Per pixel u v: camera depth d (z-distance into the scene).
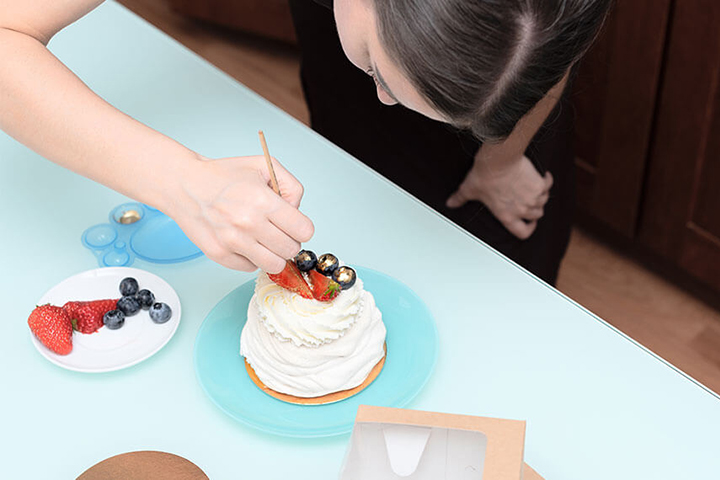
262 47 2.46
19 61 0.91
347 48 0.80
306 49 1.33
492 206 1.31
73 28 1.32
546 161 1.26
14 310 0.95
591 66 1.57
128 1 2.63
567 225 1.37
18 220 1.04
